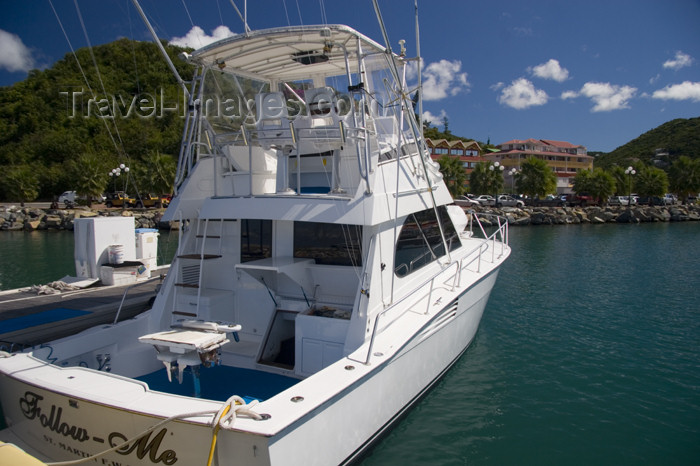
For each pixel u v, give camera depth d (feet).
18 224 98.02
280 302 17.15
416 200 18.21
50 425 11.13
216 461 9.32
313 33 14.53
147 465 9.96
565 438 16.16
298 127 15.39
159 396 10.26
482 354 23.90
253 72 19.75
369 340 13.96
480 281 20.58
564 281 42.52
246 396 13.61
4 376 11.96
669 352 24.57
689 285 40.91
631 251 63.93
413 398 16.20
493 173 133.69
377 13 13.61
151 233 37.45
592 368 22.29
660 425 17.15
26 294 29.07
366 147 14.46
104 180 114.42
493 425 16.85
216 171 17.74
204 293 17.15
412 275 17.48
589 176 143.95
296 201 14.84
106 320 22.57
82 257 32.76
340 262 16.40
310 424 10.19
